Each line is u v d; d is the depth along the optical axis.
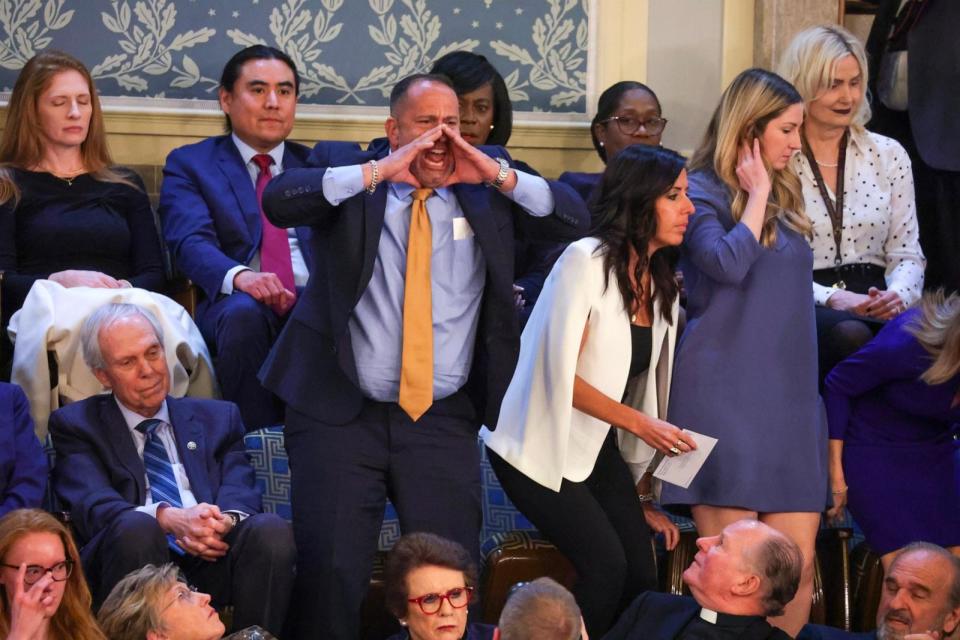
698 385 15.31
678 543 16.70
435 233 14.24
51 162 18.34
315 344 14.25
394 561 12.94
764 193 15.49
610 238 14.56
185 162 18.56
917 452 16.45
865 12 22.47
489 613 16.30
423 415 14.52
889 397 16.39
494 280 14.13
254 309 17.14
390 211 14.21
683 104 21.64
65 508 14.48
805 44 18.19
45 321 16.31
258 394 17.12
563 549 14.57
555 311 14.54
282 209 13.78
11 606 12.35
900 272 18.44
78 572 12.67
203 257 17.66
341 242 13.90
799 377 15.55
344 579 13.98
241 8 20.36
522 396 14.77
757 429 15.29
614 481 15.09
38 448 14.80
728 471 15.23
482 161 13.90
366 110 20.77
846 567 17.34
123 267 18.52
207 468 15.16
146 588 12.49
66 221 18.12
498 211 14.27
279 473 16.75
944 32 20.09
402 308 14.23
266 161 18.66
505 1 21.08
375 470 14.37
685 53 21.59
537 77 21.22
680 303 17.94
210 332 17.44
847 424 16.59
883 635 14.20
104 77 20.05
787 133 15.73
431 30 20.89
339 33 20.62
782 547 13.71
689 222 15.62
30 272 18.02
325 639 13.97
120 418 15.01
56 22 19.92
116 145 20.08
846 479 16.56
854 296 17.73
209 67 20.30
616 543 14.48
